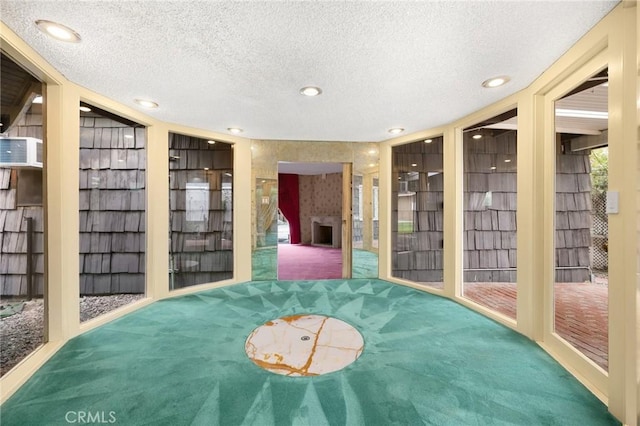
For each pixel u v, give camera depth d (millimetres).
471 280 4352
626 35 1447
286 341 2342
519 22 1579
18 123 2783
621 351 1491
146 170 3283
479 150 4336
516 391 1713
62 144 2262
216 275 3980
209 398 1643
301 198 9477
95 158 3738
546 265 2297
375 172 4320
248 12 1484
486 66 2053
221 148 3988
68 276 2344
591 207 3689
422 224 4094
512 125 3906
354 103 2736
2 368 2080
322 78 2227
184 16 1515
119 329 2561
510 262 4398
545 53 1891
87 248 3758
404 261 4207
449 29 1633
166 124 3352
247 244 4098
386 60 1965
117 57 1939
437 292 3551
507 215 4379
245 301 3311
